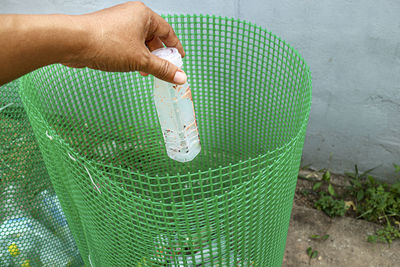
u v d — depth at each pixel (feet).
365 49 4.50
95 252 3.76
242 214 2.56
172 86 3.07
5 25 2.02
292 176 2.90
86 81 4.48
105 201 2.62
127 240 2.85
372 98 4.93
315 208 5.81
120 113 4.98
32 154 4.29
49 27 2.15
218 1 4.75
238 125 5.28
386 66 4.54
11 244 4.27
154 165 5.56
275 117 4.44
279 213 2.98
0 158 4.04
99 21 2.38
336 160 5.93
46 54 2.24
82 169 2.53
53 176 3.41
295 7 4.44
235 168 5.36
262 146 5.00
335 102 5.18
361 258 5.19
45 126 2.66
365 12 4.20
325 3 4.28
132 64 2.60
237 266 3.05
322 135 5.68
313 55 4.80
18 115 4.09
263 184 2.49
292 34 4.70
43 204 4.49
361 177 5.96
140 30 2.61
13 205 4.23
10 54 2.10
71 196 3.35
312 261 5.22
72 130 4.58
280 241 3.40
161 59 2.64
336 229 5.51
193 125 3.47
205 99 5.30
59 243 4.74
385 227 5.44
